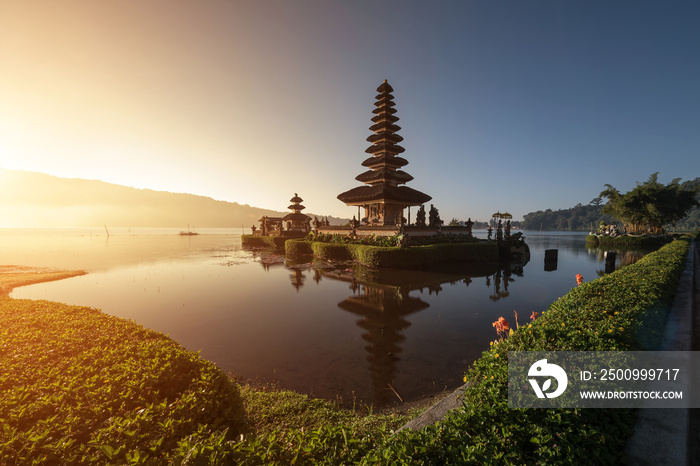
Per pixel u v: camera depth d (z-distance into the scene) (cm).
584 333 461
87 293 1661
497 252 3116
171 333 1002
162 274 2272
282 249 4500
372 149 3653
